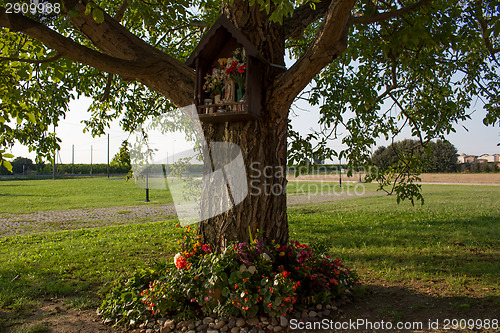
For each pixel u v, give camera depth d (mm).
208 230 4352
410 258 6551
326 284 4227
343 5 3193
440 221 10641
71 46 3635
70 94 7211
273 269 4184
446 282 5066
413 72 6914
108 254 7316
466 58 6965
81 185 31859
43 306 4566
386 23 5461
